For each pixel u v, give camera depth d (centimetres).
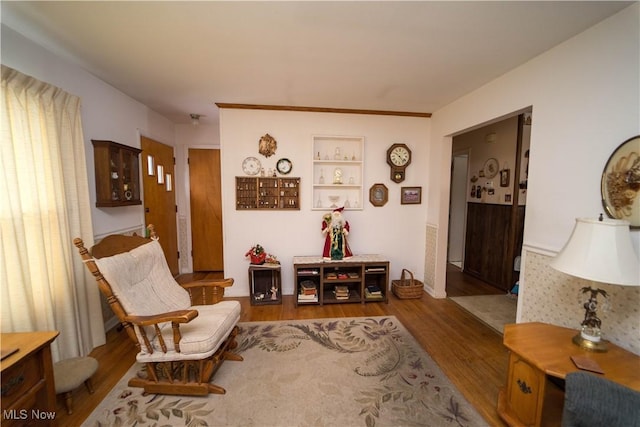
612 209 155
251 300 315
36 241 174
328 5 148
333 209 338
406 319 282
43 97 181
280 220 340
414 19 160
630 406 93
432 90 273
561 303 186
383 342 237
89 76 236
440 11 152
